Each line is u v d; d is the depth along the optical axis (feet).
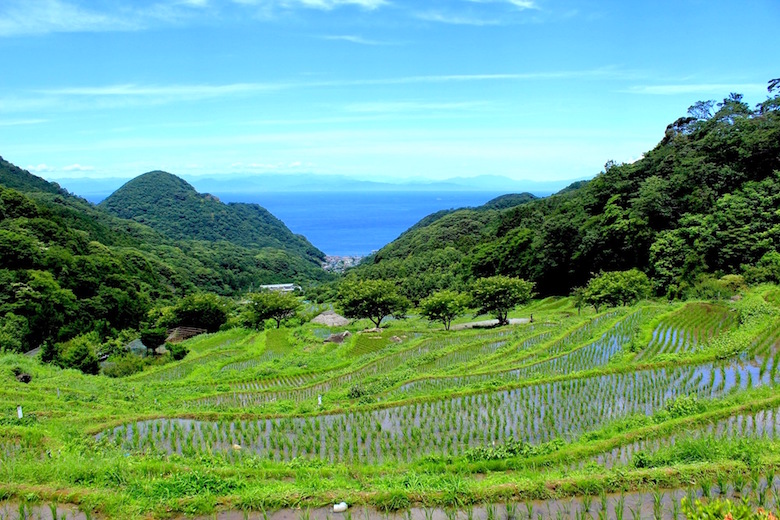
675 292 148.97
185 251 456.04
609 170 225.35
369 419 55.62
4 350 128.98
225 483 32.53
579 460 39.17
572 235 212.23
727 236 147.02
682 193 179.63
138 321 217.36
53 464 34.68
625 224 181.37
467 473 37.91
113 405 73.82
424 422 53.98
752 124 177.58
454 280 267.18
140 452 46.60
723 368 65.92
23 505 29.07
